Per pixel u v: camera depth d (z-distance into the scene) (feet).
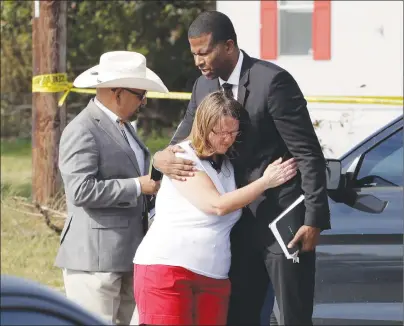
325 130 94.84
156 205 35.42
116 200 36.47
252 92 35.01
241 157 35.35
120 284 37.70
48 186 79.87
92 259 36.94
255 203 35.63
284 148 35.50
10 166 120.88
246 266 36.14
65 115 81.05
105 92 37.50
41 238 71.20
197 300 34.96
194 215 34.55
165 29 143.64
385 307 43.42
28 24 142.20
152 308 34.63
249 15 100.99
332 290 43.80
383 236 43.45
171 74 143.84
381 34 97.19
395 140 46.34
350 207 43.98
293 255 34.99
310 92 99.71
